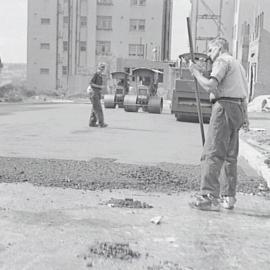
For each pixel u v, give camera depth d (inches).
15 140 472.4
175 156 395.9
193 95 816.3
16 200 232.7
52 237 179.0
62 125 653.9
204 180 230.8
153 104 1062.4
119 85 1245.1
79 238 179.0
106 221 202.8
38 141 467.8
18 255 159.9
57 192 252.7
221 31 2288.4
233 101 227.6
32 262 154.4
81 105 1395.2
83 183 275.4
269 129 647.8
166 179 294.2
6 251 163.2
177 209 228.8
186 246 175.6
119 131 593.3
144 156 389.4
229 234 192.4
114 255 162.1
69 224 196.4
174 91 823.7
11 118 771.4
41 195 244.7
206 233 192.5
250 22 2062.0
